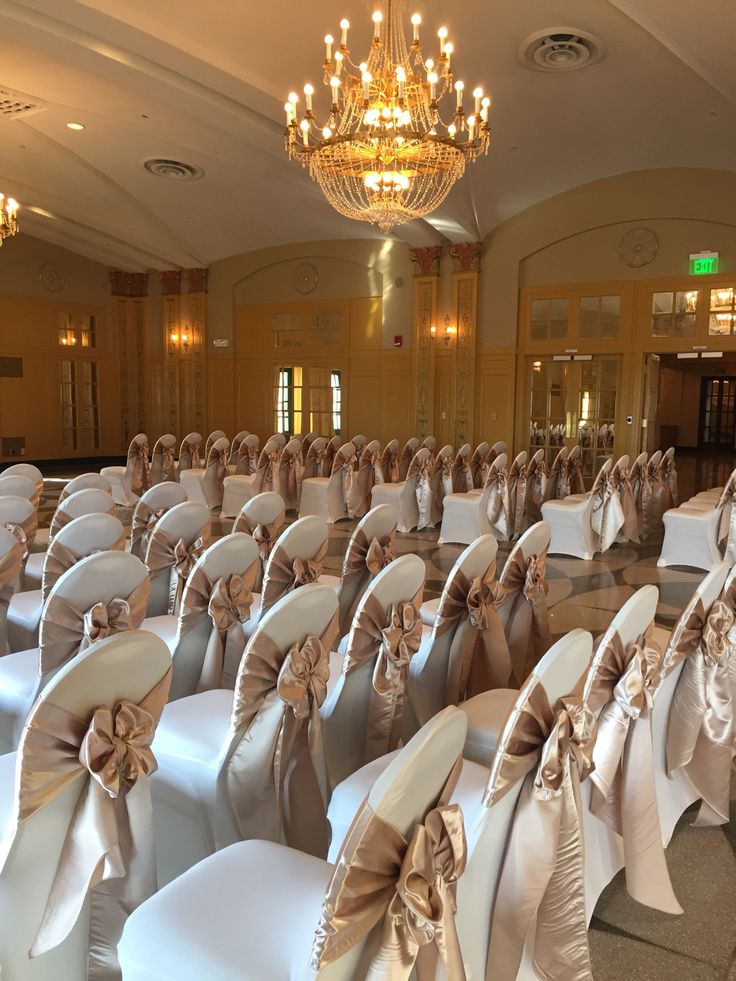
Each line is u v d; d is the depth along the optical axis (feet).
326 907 3.67
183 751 6.80
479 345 39.50
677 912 6.90
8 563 10.52
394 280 41.60
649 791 6.69
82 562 7.70
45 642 7.81
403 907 3.77
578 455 27.86
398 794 3.63
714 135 29.43
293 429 45.57
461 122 19.49
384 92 19.39
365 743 8.24
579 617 16.56
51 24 20.93
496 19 21.42
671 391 71.61
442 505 27.63
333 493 27.73
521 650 10.61
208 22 21.66
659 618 16.60
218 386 47.67
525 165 32.91
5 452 45.88
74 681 4.63
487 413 39.58
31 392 46.85
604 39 22.29
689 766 8.30
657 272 34.96
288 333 45.16
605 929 6.75
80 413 49.44
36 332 46.83
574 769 5.42
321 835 6.89
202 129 28.48
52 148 32.68
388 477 29.66
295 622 6.51
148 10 21.03
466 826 5.47
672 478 27.86
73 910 4.85
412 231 37.35
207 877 4.82
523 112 27.68
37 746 4.61
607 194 35.45
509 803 5.15
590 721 5.51
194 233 43.50
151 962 4.27
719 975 6.22
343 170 22.63
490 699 7.96
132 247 44.68
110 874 4.93
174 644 9.56
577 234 36.60
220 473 29.60
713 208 33.32
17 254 45.62
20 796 4.61
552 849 5.12
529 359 38.73
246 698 6.40
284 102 25.71
